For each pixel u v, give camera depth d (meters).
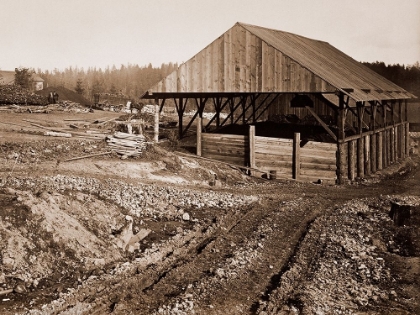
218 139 28.55
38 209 13.12
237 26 28.45
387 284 11.78
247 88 28.39
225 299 11.01
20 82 84.56
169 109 79.06
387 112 44.22
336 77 28.73
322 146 27.02
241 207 18.91
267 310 10.41
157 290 11.37
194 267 12.83
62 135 27.89
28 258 11.98
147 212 17.39
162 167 24.22
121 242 14.04
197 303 10.74
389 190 24.53
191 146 31.91
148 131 34.56
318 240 14.84
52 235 12.72
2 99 47.72
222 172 26.27
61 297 10.76
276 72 27.52
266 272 12.62
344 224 16.38
